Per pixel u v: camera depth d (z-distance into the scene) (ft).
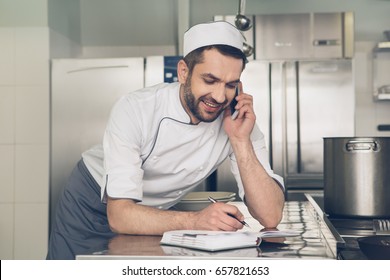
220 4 13.62
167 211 4.51
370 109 14.14
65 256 5.81
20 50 12.08
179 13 13.33
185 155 5.45
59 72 11.98
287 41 12.76
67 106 11.96
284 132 12.07
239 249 3.67
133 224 4.46
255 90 12.03
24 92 12.08
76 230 5.86
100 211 5.83
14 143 12.10
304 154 12.09
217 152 5.64
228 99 4.76
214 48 4.54
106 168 4.85
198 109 4.80
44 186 12.05
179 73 4.97
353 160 5.35
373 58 13.97
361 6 13.56
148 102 5.17
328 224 4.45
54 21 12.41
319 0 13.62
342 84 12.05
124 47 14.39
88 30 14.19
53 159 12.00
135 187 4.75
